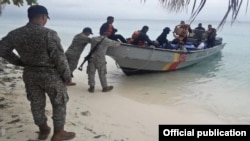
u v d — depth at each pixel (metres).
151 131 4.59
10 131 3.79
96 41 6.74
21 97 5.45
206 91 7.86
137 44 8.81
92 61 6.81
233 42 23.41
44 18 3.08
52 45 2.98
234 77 9.73
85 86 7.49
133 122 4.96
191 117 5.61
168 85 8.37
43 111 3.37
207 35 12.89
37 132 3.79
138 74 9.38
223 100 7.02
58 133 3.32
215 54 13.65
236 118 5.69
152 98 6.92
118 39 8.57
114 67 10.84
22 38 2.99
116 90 7.41
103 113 5.31
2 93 5.66
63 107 3.25
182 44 10.27
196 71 10.61
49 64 3.06
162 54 8.79
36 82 3.12
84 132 4.09
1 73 8.00
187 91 7.79
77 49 6.93
